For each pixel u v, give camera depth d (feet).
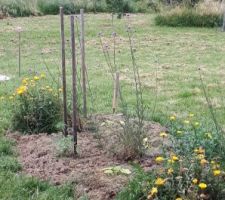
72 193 16.17
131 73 38.73
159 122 23.91
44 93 22.36
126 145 18.38
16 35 59.16
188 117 25.18
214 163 15.84
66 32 61.72
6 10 76.89
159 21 70.13
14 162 18.35
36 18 75.61
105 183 16.35
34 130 21.53
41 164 18.19
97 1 85.92
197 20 69.82
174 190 14.83
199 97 30.78
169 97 30.71
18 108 22.30
